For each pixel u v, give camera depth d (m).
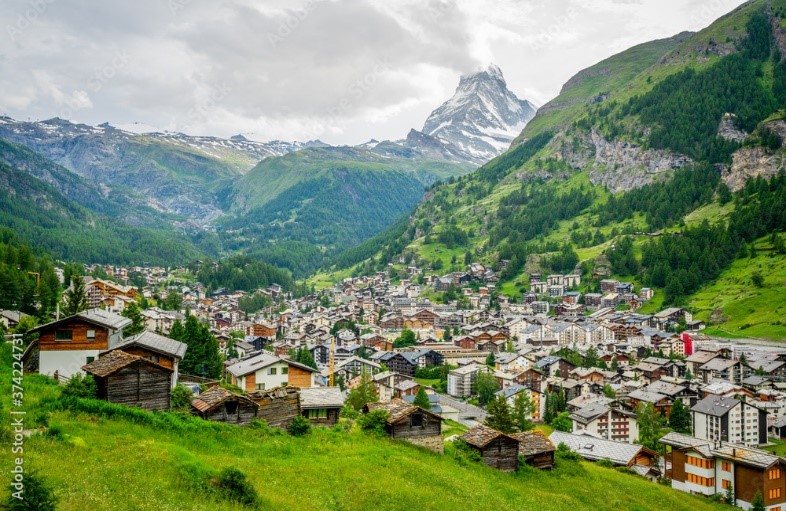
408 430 81.00
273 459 62.59
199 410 69.25
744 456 107.19
